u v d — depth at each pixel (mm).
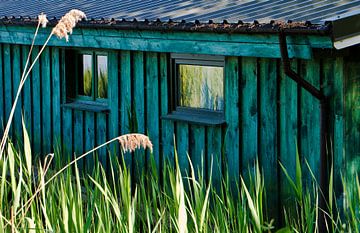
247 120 7316
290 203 6930
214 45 7070
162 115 8203
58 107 9922
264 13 6828
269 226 6027
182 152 8047
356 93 6586
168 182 8109
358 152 6656
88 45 8773
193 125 7891
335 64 6508
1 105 11016
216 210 5090
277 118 7035
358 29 5988
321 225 6629
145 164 8500
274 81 7031
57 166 5742
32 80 10352
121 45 8266
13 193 4770
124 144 4152
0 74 10992
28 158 4738
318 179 6707
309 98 6758
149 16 7836
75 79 9828
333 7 6441
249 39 6664
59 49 9797
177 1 8594
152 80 8391
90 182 8906
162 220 5125
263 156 7184
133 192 8664
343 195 6527
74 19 4152
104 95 9297
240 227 4840
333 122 6582
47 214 4898
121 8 8914
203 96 7867
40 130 10281
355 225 4992
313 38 6070
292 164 6930
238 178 7418
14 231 4480
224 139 6984
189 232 4898
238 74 7359
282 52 6277
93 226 5055
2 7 11406
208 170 7742
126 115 8797
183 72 8094
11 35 10109
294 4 6949
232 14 7094
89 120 9422
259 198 4793
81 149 9578
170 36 7508
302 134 6840
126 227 4668
